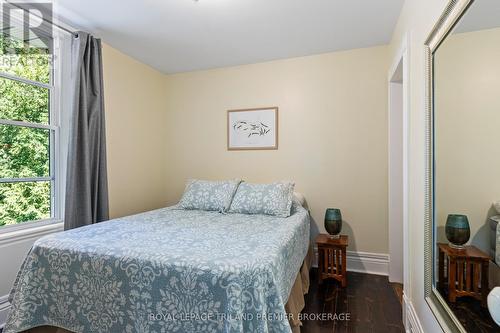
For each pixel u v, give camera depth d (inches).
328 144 116.0
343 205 114.0
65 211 86.5
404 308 74.9
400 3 80.2
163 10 84.4
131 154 119.2
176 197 139.4
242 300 46.9
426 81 55.8
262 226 80.5
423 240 59.2
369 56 110.3
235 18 89.0
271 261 52.9
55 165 92.4
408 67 71.6
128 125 117.6
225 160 131.7
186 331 48.8
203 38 103.0
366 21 90.6
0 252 75.7
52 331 60.6
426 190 56.1
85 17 88.1
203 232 72.7
